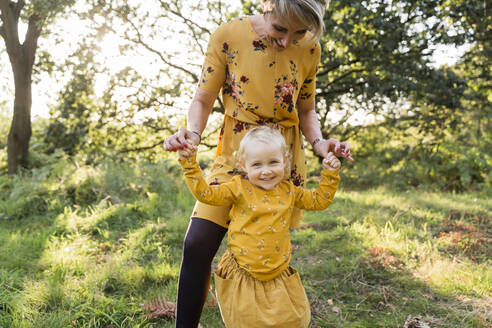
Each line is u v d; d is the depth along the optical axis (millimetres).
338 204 6430
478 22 7695
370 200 6641
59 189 6465
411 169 10648
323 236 4531
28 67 8289
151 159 9727
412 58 8125
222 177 1979
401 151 11125
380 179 11086
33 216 5625
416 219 5426
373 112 10180
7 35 7953
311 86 2184
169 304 2770
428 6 7586
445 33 7789
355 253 3998
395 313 2879
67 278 3160
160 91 9289
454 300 3043
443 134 10383
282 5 1580
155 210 5816
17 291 2883
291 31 1682
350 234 4617
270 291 1800
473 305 2928
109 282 3211
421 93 8898
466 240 4344
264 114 1985
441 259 3857
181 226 4902
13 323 2385
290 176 2117
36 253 3957
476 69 9328
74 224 5004
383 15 7555
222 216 1914
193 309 1926
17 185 6539
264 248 1788
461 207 6258
